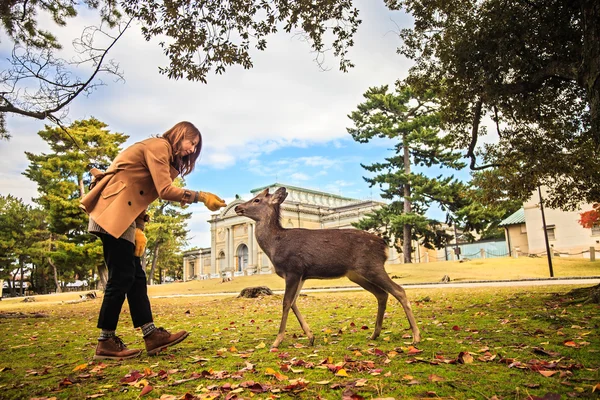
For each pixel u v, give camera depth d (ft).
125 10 24.40
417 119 121.08
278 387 9.17
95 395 9.18
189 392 9.11
